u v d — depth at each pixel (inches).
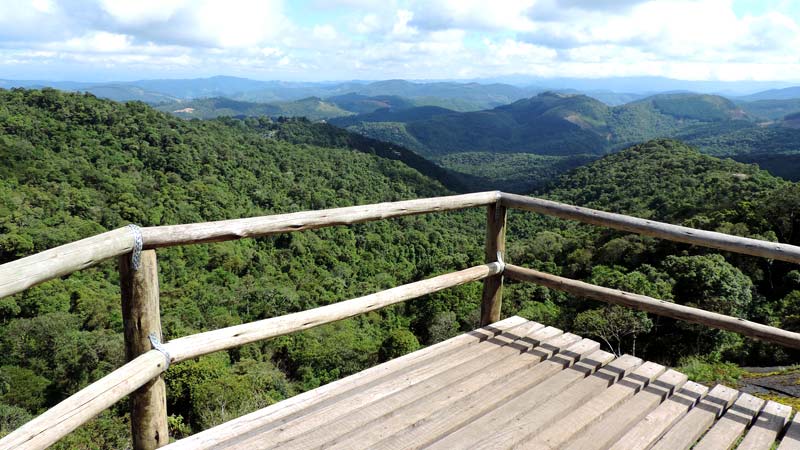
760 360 383.2
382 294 79.2
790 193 930.1
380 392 75.5
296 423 66.6
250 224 62.7
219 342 61.6
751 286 648.4
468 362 87.0
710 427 73.6
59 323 819.4
